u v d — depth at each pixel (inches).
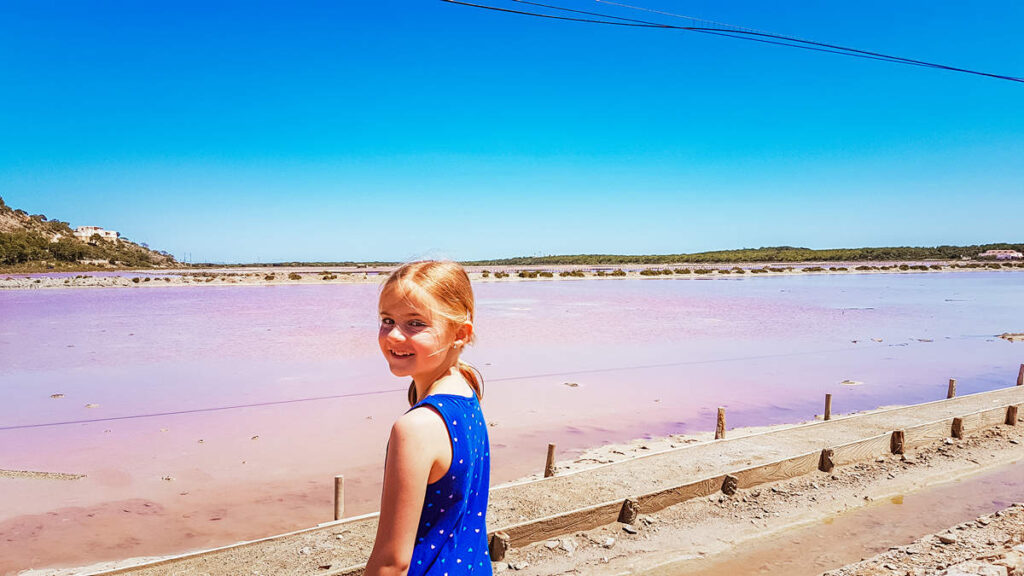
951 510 277.6
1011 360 729.0
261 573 199.8
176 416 451.8
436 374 54.7
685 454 332.2
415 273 52.4
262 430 414.6
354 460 352.8
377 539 46.2
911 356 751.7
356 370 641.6
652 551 234.7
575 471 303.6
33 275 3297.2
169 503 287.4
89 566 225.5
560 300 1641.2
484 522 53.4
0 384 564.4
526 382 578.9
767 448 343.9
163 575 198.5
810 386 574.6
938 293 1886.1
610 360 708.7
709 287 2260.1
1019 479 317.4
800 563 226.5
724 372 640.4
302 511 279.1
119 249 6476.4
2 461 346.3
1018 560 175.0
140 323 1069.1
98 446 375.9
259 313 1259.2
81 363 673.0
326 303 1530.5
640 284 2488.9
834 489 300.4
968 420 391.5
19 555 233.6
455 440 48.1
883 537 249.4
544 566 221.9
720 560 228.1
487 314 1257.4
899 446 349.4
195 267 7465.6
